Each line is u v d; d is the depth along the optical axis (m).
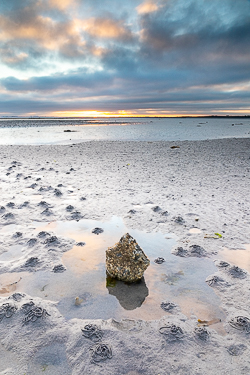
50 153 19.81
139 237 6.00
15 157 17.53
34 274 4.48
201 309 3.68
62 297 3.88
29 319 3.34
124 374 2.68
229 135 37.88
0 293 3.97
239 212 7.50
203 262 4.96
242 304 3.79
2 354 2.89
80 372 2.68
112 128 58.97
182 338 3.13
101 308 3.65
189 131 47.31
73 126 68.50
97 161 16.58
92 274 4.51
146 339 3.11
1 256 5.04
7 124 74.44
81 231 6.29
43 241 5.60
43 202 7.99
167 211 7.54
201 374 2.66
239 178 11.91
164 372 2.69
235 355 2.93
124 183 10.94
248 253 5.30
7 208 7.60
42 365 2.77
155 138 34.25
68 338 3.10
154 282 4.32
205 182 11.19
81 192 9.52
